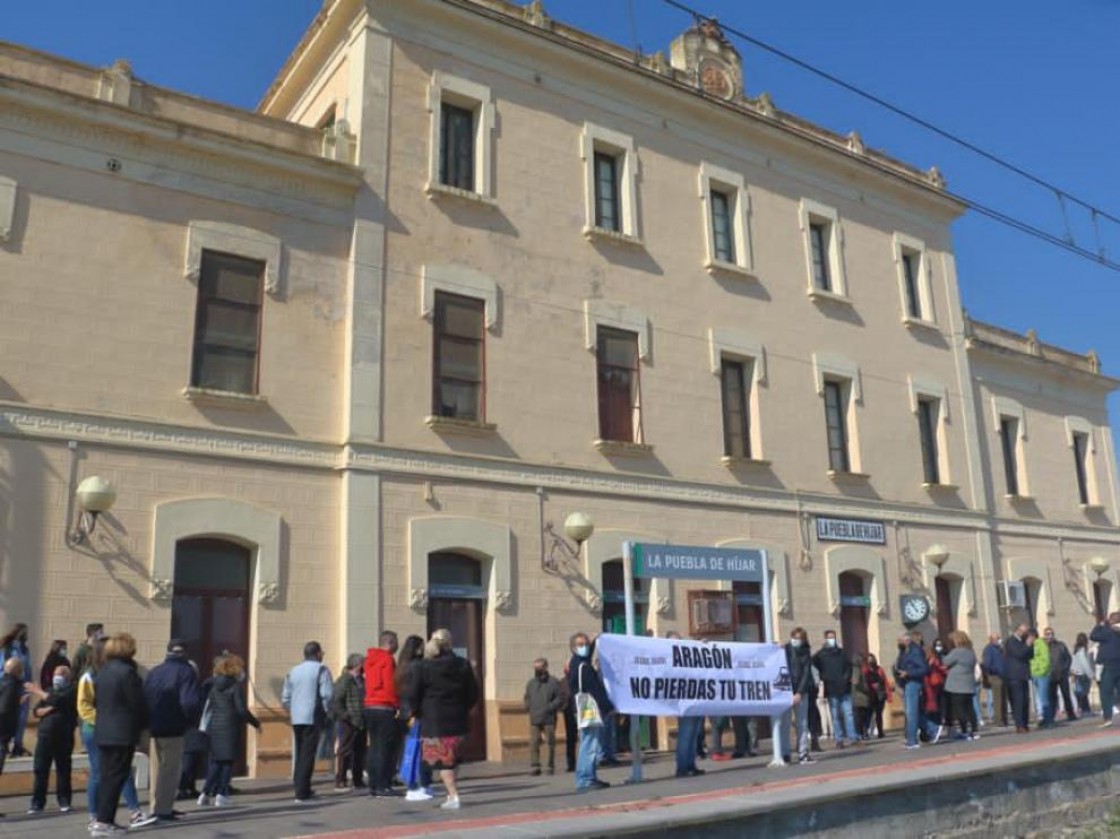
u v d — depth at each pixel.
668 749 18.53
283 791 13.30
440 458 17.14
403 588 16.31
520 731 16.84
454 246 18.19
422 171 18.12
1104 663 17.28
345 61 18.73
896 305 25.89
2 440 13.69
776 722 14.25
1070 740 14.78
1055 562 28.73
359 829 8.66
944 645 24.61
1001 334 29.47
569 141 20.25
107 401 14.62
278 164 16.59
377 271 17.20
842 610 22.52
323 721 12.42
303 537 15.81
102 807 9.26
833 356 23.83
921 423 26.11
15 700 11.38
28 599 13.44
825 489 22.78
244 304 16.20
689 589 19.69
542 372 18.75
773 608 21.02
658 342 20.62
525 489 18.00
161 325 15.29
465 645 17.11
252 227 16.39
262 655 15.06
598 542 18.66
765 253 23.09
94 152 15.22
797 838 9.56
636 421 19.94
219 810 11.24
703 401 21.03
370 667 12.48
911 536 24.31
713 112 22.56
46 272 14.51
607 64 20.78
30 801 12.01
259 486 15.59
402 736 13.52
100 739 9.38
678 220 21.62
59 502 13.91
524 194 19.31
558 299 19.31
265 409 15.91
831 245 24.75
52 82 15.07
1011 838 11.49
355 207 17.25
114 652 9.66
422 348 17.41
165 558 14.53
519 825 8.35
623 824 8.34
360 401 16.52
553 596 17.88
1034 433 29.70
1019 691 18.77
